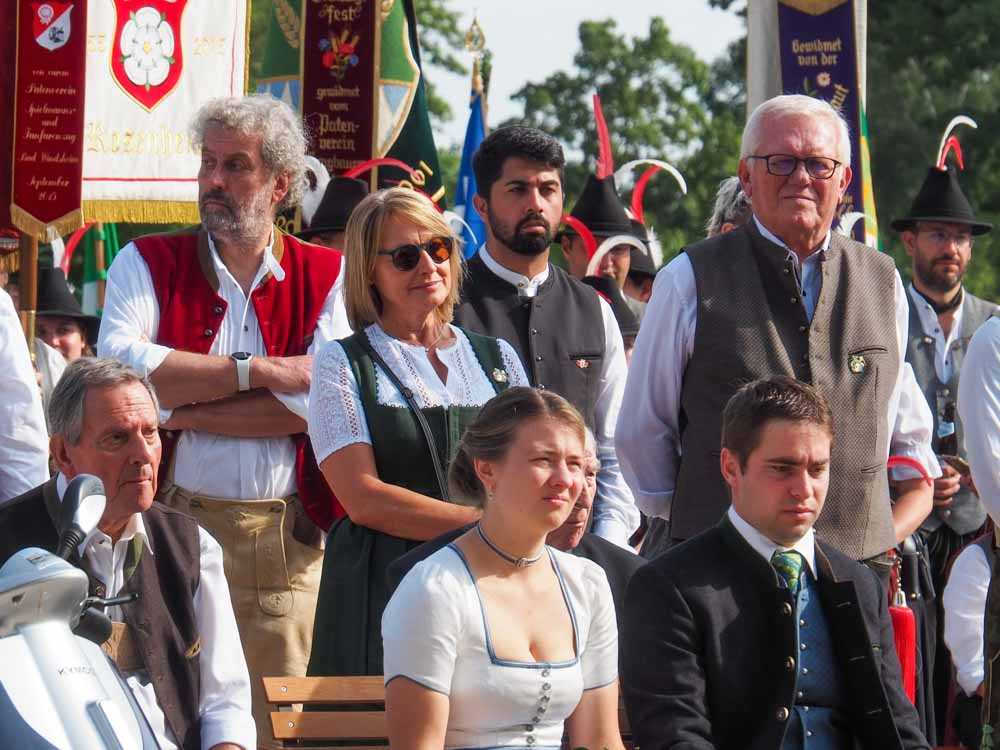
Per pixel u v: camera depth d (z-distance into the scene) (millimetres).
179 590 11805
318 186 20734
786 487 11938
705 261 14367
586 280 20469
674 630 11789
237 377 14758
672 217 80688
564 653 11062
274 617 14727
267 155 15312
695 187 80438
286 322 15430
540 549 11234
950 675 18609
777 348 14141
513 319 15570
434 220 13695
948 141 21500
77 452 11414
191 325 15211
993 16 66875
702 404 14211
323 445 13320
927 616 18062
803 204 14164
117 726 8719
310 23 22172
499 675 10820
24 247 18812
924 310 21000
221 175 15219
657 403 14523
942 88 67188
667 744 11516
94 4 20094
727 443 12227
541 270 15828
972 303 21250
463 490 11609
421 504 13039
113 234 31547
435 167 23578
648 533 16641
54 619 8914
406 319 13680
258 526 14781
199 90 20562
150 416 11508
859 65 22016
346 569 13078
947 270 20922
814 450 11961
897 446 15953
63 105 18531
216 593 11992
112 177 20203
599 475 15430
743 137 14602
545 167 15672
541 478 10930
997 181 66875
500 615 10945
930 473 16109
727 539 12094
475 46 27938
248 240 15281
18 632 8828
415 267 13562
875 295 14500
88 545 11531
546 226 15656
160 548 11836
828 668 12086
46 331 24312
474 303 15570
